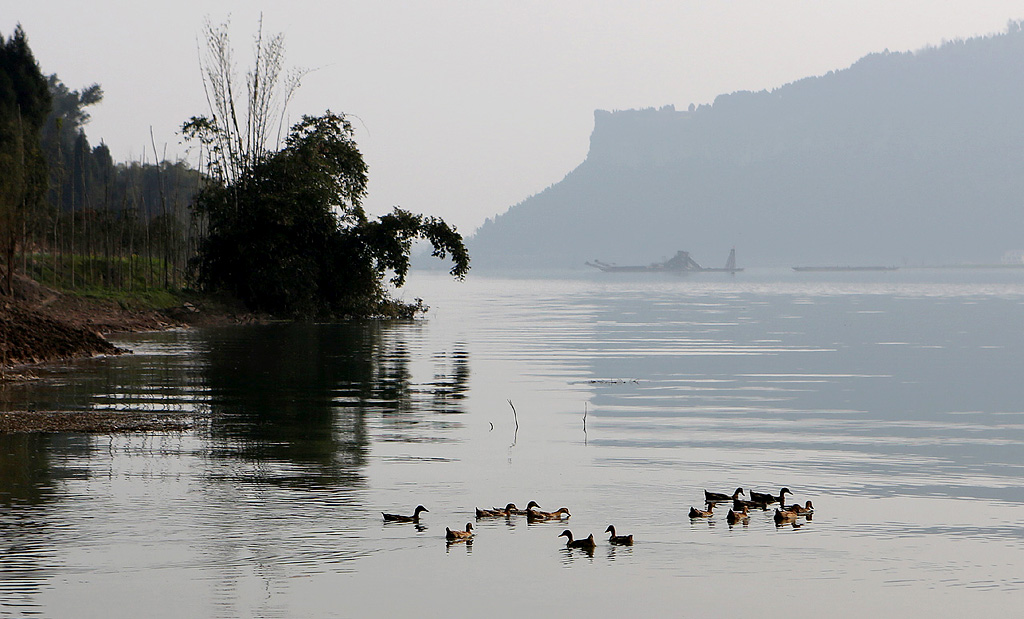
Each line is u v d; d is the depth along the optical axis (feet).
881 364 193.67
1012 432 113.91
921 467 94.02
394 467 90.68
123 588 59.52
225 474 86.63
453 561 65.21
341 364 179.63
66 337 186.29
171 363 173.99
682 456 97.96
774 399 140.46
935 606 58.85
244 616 55.83
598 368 181.68
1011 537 71.36
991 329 300.81
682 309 435.12
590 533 71.56
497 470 90.27
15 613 55.62
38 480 83.46
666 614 57.21
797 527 73.46
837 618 56.95
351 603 58.08
